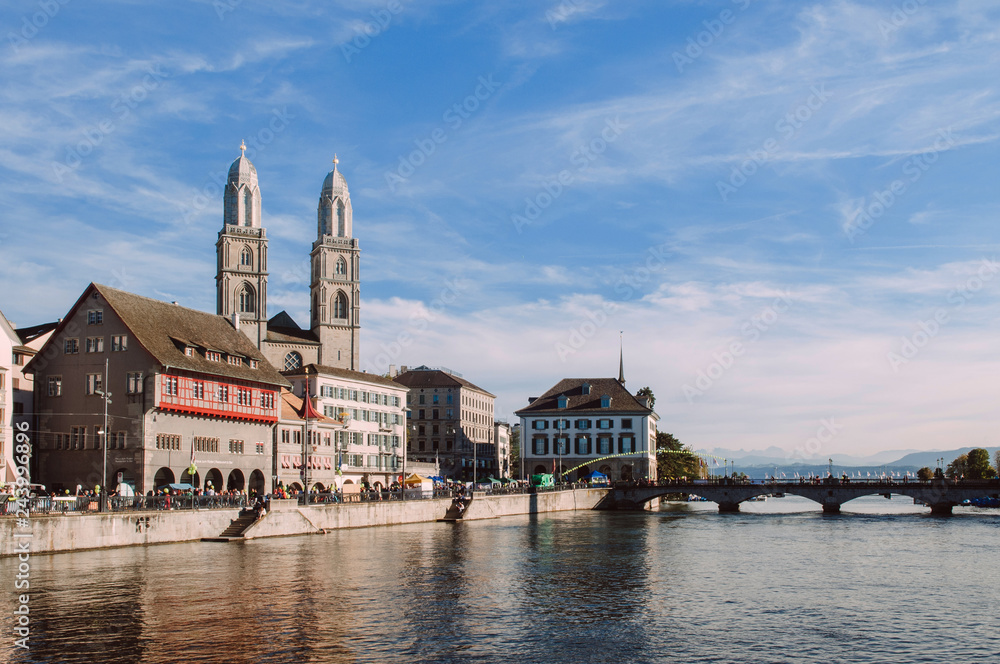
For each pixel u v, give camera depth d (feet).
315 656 118.11
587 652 121.60
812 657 120.16
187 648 121.08
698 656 120.26
